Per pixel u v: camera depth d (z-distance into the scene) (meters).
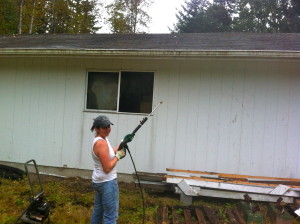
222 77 5.30
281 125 5.13
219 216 4.11
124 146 2.94
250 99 5.22
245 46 5.38
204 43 5.93
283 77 5.11
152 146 5.56
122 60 5.69
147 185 5.01
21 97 6.15
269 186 4.54
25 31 17.12
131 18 21.25
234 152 5.28
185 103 5.43
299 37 6.54
